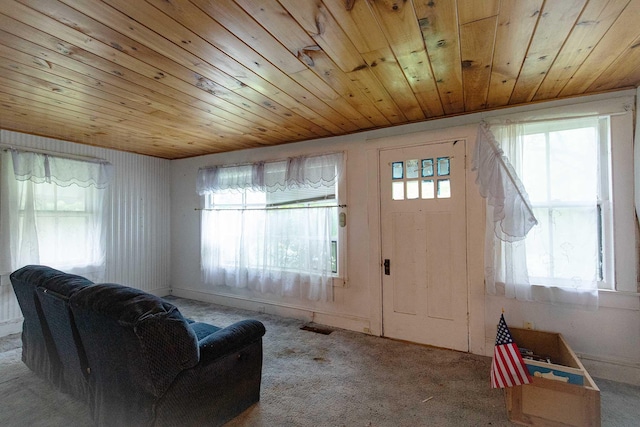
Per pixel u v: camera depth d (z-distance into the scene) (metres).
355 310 3.48
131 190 4.54
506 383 1.94
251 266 4.20
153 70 1.98
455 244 2.97
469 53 1.81
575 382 1.87
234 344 1.93
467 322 2.92
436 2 1.36
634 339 2.36
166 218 5.04
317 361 2.75
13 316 3.37
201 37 1.61
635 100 2.34
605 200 2.48
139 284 4.63
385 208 3.30
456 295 2.96
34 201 3.49
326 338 3.26
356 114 2.88
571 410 1.79
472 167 2.81
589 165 2.44
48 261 3.62
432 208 3.07
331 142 3.64
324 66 1.94
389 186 3.28
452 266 2.98
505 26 1.55
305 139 3.78
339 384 2.38
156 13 1.41
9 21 1.45
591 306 2.40
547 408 1.85
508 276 2.62
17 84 2.17
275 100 2.51
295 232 3.84
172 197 5.09
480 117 2.87
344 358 2.81
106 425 1.76
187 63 1.89
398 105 2.67
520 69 2.03
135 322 1.47
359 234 3.45
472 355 2.85
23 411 2.05
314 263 3.65
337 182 3.57
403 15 1.45
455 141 2.96
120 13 1.41
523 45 1.73
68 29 1.52
